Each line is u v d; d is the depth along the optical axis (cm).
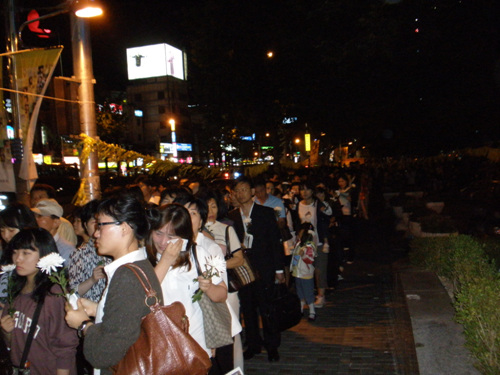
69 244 502
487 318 355
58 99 732
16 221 420
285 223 695
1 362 342
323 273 778
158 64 7975
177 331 250
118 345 236
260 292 557
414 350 396
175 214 325
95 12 714
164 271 288
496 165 2042
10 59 743
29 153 745
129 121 7219
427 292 561
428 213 1258
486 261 599
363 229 1683
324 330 665
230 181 1021
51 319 336
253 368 549
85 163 763
